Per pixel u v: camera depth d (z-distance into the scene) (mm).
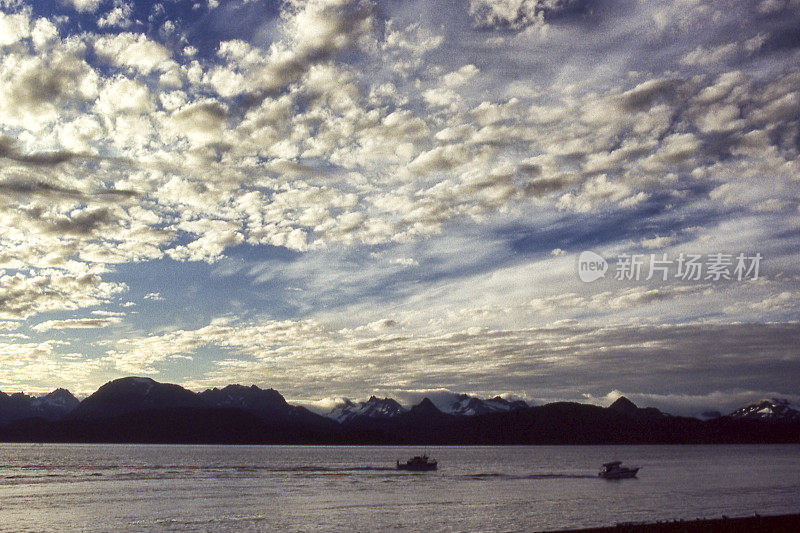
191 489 137500
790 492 131375
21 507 104688
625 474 174250
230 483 154000
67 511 99500
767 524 70375
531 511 99438
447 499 117000
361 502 112188
